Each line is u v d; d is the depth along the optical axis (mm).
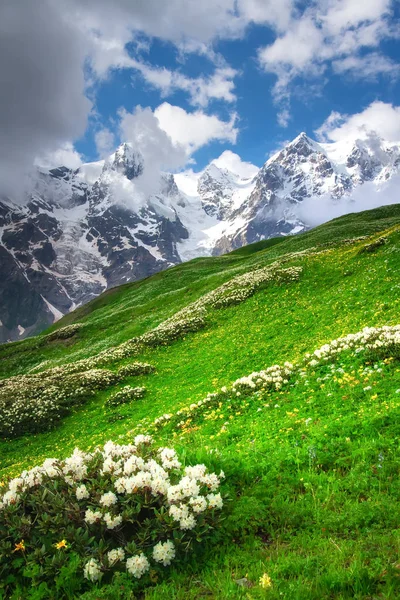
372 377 14016
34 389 30969
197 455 10258
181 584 6297
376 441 9562
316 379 16047
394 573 5469
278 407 14531
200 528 7219
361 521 7023
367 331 18156
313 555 6352
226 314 37562
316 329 27188
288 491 8469
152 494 7602
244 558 6629
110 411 25266
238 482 9141
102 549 6715
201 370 27328
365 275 33344
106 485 8000
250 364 25250
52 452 21766
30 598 6148
